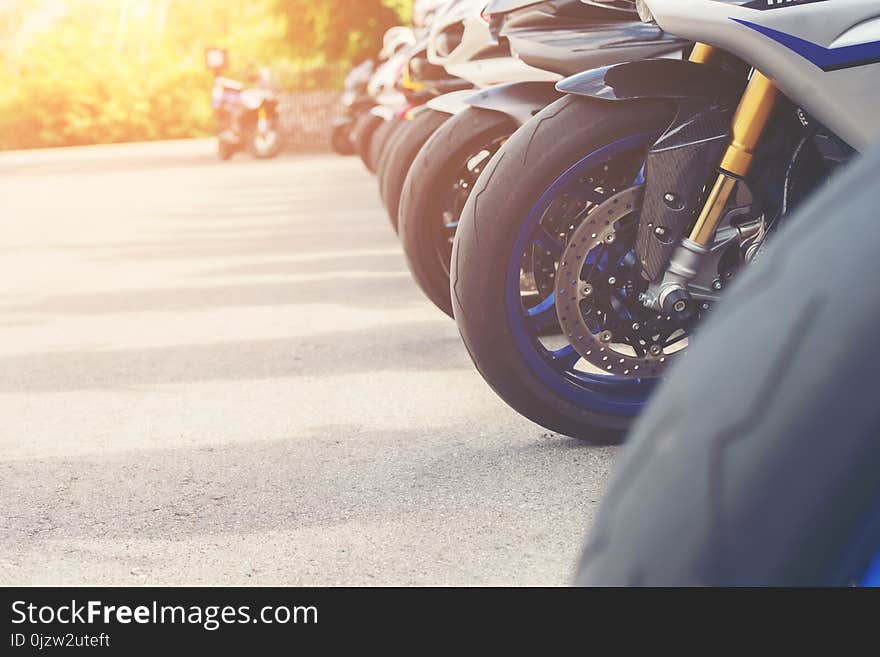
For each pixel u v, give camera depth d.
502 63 5.51
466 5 5.70
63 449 4.27
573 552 3.01
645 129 3.57
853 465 1.07
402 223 5.28
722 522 1.07
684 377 1.15
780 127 3.52
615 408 3.84
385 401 4.75
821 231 1.14
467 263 3.69
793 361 1.09
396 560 3.00
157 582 2.93
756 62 3.29
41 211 16.25
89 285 8.84
